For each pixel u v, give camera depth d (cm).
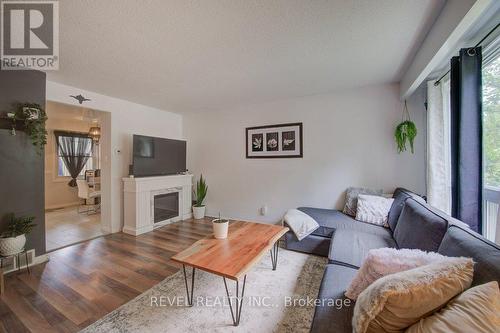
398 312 77
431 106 236
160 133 424
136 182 334
